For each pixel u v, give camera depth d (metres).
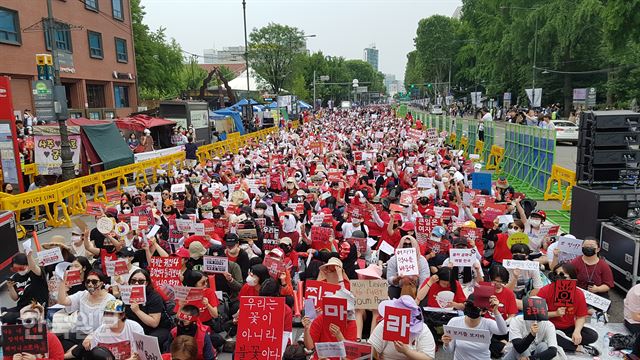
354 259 9.15
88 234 10.01
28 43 30.45
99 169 21.73
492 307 5.76
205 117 37.16
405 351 5.28
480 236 9.75
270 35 84.25
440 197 14.87
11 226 11.25
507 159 24.48
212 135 39.28
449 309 7.34
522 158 22.30
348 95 144.38
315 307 6.25
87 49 38.12
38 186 19.12
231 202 13.48
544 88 58.28
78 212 18.03
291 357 6.34
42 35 31.78
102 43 40.50
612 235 9.66
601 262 8.12
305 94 94.44
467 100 98.62
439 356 7.21
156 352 5.56
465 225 10.16
